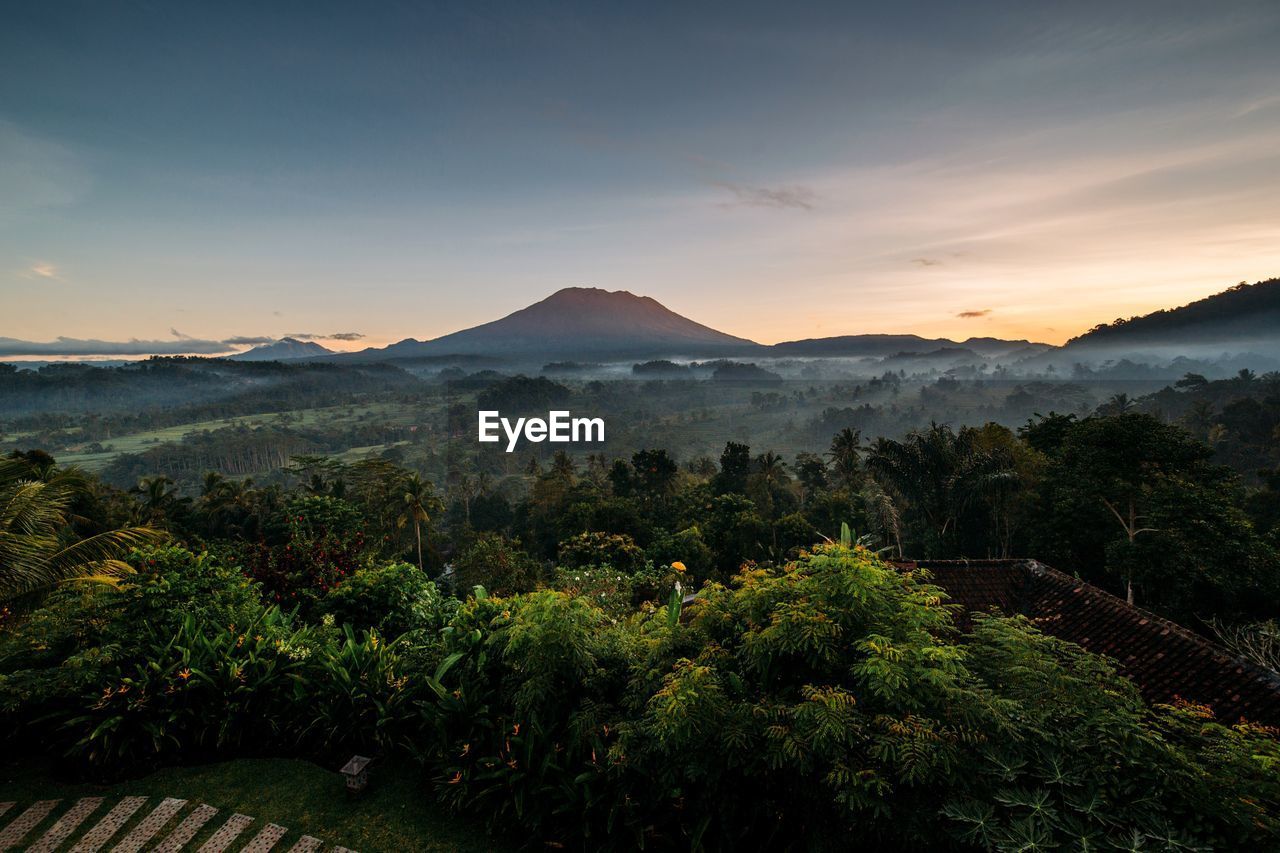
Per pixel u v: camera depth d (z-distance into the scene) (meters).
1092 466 17.98
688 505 37.94
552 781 4.95
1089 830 3.26
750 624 4.91
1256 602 15.23
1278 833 3.19
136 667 5.84
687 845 4.51
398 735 5.90
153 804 5.17
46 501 7.94
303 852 4.71
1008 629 4.81
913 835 3.53
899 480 26.53
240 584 7.60
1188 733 4.08
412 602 9.48
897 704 3.93
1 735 5.76
